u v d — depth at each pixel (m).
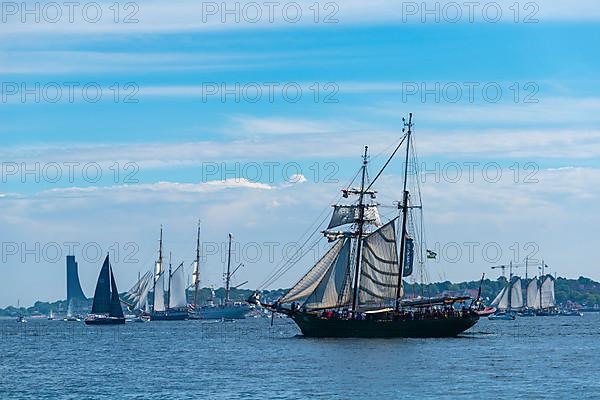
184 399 158.00
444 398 155.62
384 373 188.00
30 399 161.62
